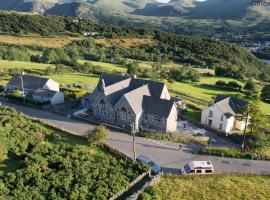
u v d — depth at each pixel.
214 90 161.38
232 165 72.62
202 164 67.06
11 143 66.69
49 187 55.97
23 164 61.03
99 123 91.31
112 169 63.47
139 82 101.06
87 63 168.50
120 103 91.12
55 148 68.50
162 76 174.62
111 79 102.50
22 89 115.50
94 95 99.88
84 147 72.62
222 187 62.62
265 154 79.25
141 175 62.44
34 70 154.12
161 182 62.53
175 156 75.12
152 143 81.19
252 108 87.69
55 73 154.75
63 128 85.31
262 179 66.56
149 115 92.00
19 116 81.94
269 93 151.88
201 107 118.00
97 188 56.97
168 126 90.94
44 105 103.94
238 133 95.56
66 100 112.69
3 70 148.00
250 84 161.50
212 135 91.88
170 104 90.75
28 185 55.44
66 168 61.25
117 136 83.75
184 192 60.16
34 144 68.62
